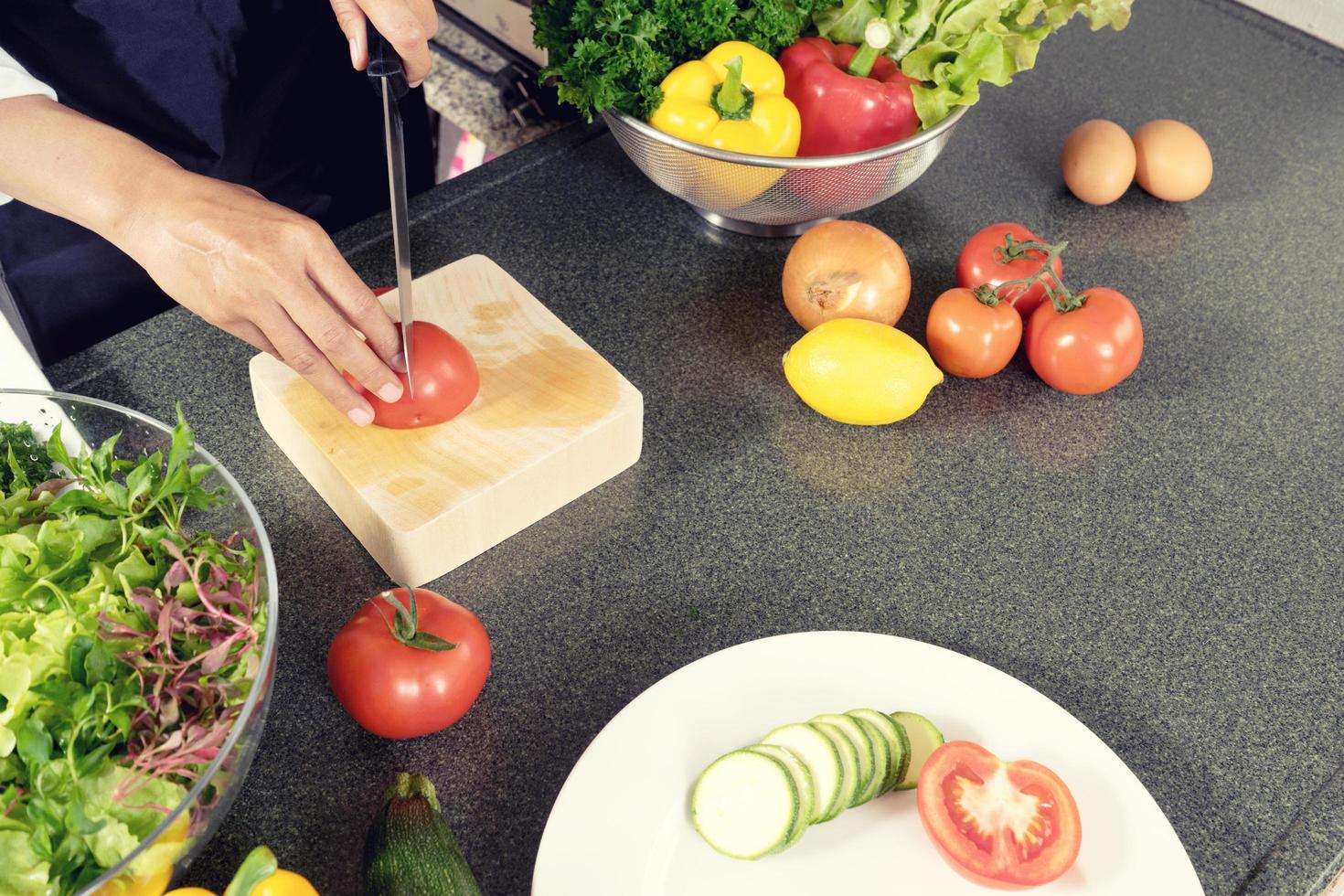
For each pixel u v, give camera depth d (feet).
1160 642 2.35
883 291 2.76
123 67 3.10
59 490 1.97
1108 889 1.88
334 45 3.43
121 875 1.52
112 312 3.46
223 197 2.21
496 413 2.48
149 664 1.68
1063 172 3.40
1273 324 3.08
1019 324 2.76
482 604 2.33
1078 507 2.60
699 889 1.88
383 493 2.29
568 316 2.96
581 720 2.17
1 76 2.38
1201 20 4.24
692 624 2.33
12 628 1.73
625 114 2.85
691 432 2.71
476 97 4.28
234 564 1.90
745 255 3.19
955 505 2.60
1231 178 3.54
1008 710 2.10
